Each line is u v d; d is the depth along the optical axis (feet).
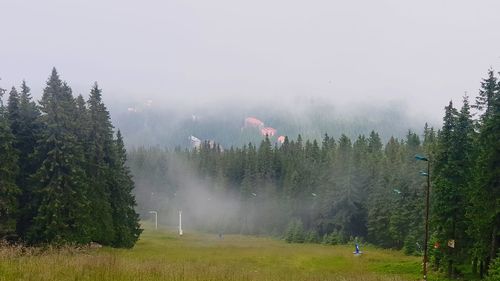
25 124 127.65
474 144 103.60
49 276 36.35
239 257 146.41
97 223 143.74
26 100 131.13
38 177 119.14
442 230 107.45
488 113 98.73
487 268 94.68
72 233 122.83
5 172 112.27
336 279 71.05
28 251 54.65
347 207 273.75
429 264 120.57
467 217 94.53
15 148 125.59
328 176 302.25
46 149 123.24
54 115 122.93
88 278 37.47
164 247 178.60
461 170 103.81
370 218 250.98
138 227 175.42
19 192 115.34
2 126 110.32
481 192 89.61
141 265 49.08
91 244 115.75
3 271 36.94
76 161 128.88
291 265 133.69
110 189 159.94
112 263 45.19
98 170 147.54
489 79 102.12
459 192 103.40
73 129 131.44
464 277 103.60
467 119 107.14
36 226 117.19
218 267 64.64
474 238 99.50
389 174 255.70
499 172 86.07
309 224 320.09
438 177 108.17
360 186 276.21
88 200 132.36
